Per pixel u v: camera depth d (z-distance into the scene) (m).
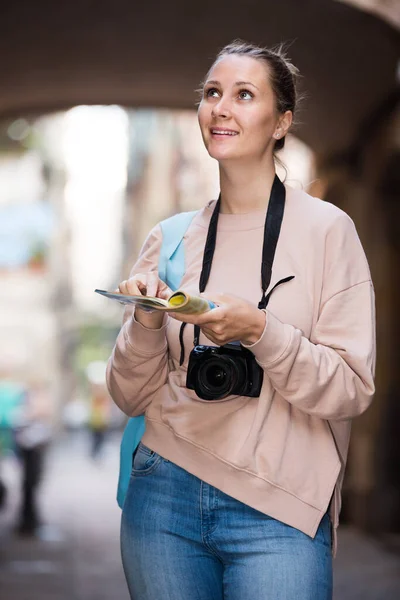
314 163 14.17
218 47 11.70
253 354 2.65
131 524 2.79
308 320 2.74
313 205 2.82
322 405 2.65
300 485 2.69
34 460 13.41
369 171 12.89
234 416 2.70
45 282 42.47
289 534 2.66
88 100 13.62
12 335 41.88
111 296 2.53
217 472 2.69
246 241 2.82
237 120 2.78
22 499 13.42
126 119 52.47
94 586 9.27
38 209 41.03
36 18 10.99
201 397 2.63
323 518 2.75
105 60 12.33
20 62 12.29
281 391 2.64
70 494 19.42
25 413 13.65
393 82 11.14
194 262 2.90
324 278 2.76
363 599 8.66
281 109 2.83
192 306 2.43
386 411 13.09
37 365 42.34
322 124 13.01
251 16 10.55
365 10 9.47
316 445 2.73
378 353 13.08
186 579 2.70
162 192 51.72
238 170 2.82
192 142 46.75
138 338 2.77
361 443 13.16
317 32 10.45
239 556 2.67
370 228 13.09
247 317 2.54
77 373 52.38
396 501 12.80
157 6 10.62
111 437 40.19
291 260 2.76
